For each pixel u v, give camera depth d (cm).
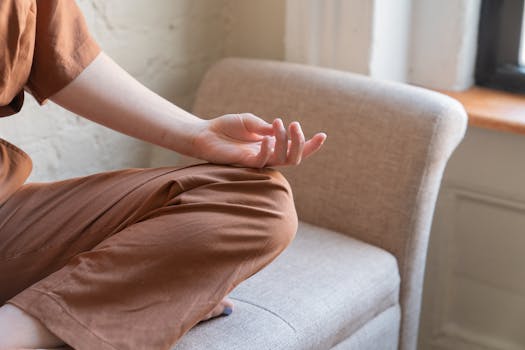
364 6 217
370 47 220
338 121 192
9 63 133
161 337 127
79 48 146
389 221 184
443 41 230
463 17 225
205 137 146
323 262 174
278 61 231
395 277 182
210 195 133
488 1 228
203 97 211
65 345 129
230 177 137
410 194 182
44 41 142
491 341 223
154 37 220
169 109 151
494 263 220
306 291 162
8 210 147
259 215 132
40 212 146
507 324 221
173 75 229
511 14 226
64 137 204
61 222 142
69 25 145
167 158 235
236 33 245
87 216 141
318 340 155
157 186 138
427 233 188
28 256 141
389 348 185
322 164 193
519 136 209
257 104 203
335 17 223
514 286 218
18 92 141
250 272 133
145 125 148
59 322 125
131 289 128
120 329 127
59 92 146
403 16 228
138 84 153
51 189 150
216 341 141
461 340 228
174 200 133
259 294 159
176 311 129
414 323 194
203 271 129
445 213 223
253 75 206
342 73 200
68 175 208
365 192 187
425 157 181
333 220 192
